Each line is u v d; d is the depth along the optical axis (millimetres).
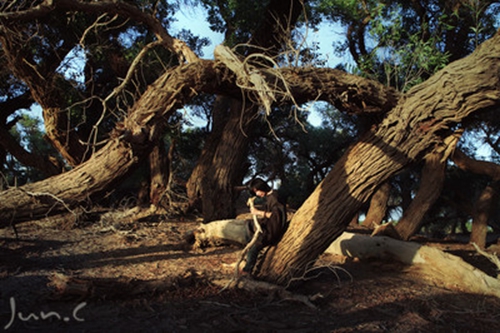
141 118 4734
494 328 3873
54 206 4871
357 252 6770
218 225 7512
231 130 10242
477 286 5320
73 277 4449
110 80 14977
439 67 6316
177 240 8227
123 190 19234
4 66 10805
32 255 6590
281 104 4812
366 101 4840
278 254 4973
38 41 10188
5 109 14719
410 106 4633
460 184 18359
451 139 8492
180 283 4797
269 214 4949
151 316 3900
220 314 4012
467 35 11047
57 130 10953
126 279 4738
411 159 4758
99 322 3705
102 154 4895
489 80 4152
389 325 3852
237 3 11883
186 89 4844
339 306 4426
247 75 4121
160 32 6031
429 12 11602
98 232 9062
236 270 4684
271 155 22266
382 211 13453
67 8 6215
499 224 19766
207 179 10188
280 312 4168
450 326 3895
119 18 11086
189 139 18578
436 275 5859
